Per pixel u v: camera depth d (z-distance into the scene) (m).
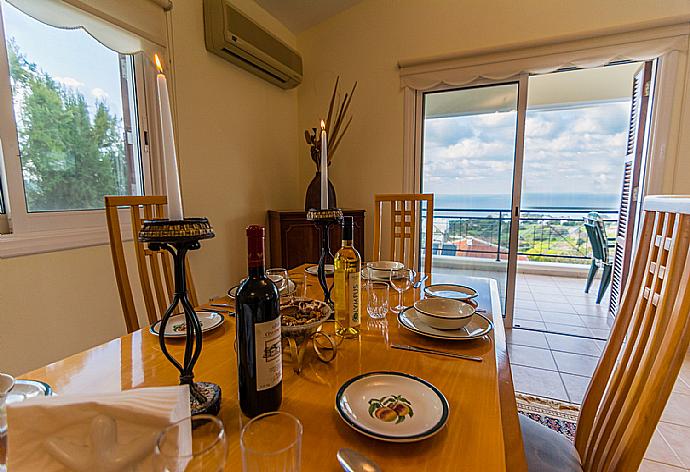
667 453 1.48
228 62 2.44
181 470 0.45
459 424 0.60
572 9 2.42
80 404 0.46
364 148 3.09
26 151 1.47
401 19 2.87
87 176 1.71
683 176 2.31
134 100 1.91
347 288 0.96
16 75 1.42
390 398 0.65
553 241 4.90
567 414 1.76
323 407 0.65
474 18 2.66
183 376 0.66
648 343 0.76
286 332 0.75
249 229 0.60
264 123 2.85
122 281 1.24
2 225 1.42
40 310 1.49
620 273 2.88
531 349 2.49
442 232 3.12
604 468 0.77
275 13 2.84
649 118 2.42
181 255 0.63
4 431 0.52
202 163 2.26
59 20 1.48
